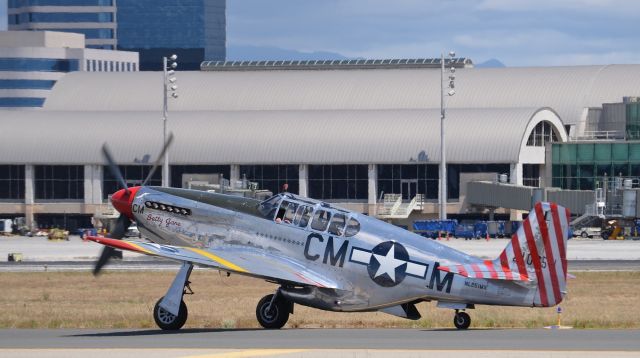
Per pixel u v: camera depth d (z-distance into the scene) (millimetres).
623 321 57406
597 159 178125
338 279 51406
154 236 55281
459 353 40406
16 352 41812
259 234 53062
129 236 157625
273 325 53312
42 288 87875
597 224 166125
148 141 185625
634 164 176750
